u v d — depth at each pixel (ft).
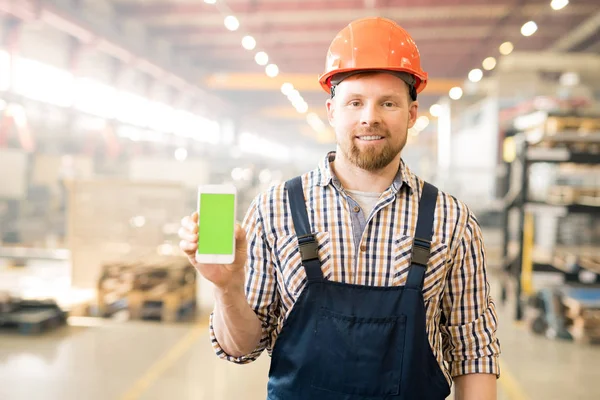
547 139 19.42
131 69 55.57
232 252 3.98
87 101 47.01
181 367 15.01
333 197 4.64
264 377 14.47
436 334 4.70
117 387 13.50
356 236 4.56
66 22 35.45
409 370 4.27
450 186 48.06
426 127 96.73
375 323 4.31
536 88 44.09
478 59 58.08
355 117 4.41
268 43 53.21
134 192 23.85
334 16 45.27
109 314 20.25
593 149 20.08
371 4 40.83
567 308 19.07
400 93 4.41
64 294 22.81
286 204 4.72
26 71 39.09
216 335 4.69
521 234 20.65
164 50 53.57
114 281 20.08
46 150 46.11
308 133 114.83
